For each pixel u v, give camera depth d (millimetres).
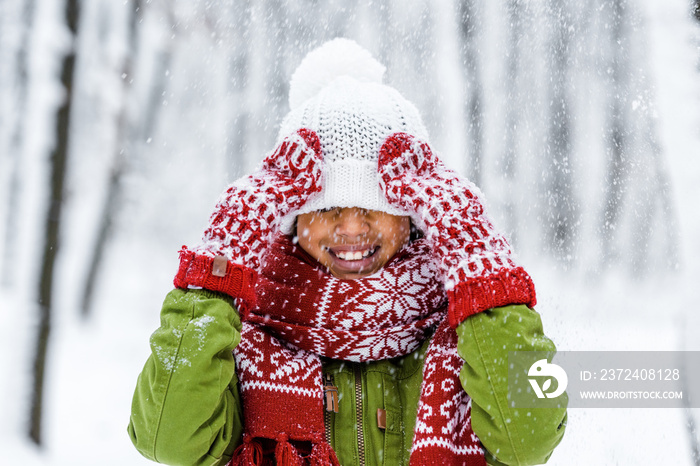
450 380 1961
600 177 13938
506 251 1921
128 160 16016
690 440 3928
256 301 2135
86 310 14797
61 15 8875
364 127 2053
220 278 1848
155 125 18375
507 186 15648
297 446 1985
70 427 8156
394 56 20734
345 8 20766
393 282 2070
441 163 2176
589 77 15781
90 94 13234
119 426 8359
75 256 16344
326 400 2064
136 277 18312
